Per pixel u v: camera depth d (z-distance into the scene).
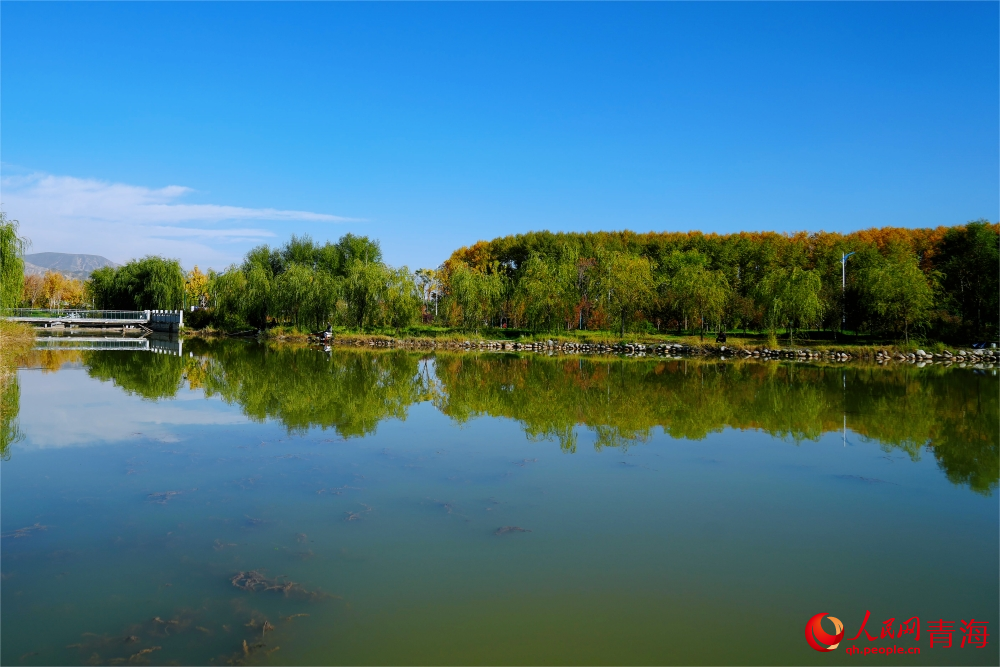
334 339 45.28
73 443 12.16
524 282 47.66
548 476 10.27
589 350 41.25
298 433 13.26
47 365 26.25
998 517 8.62
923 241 60.03
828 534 7.96
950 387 22.19
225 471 10.34
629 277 44.41
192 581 6.44
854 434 13.88
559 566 6.90
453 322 48.53
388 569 6.75
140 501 8.84
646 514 8.58
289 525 7.98
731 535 7.89
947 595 6.40
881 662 5.21
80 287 97.44
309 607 5.95
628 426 14.52
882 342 41.31
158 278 64.94
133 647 5.26
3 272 30.94
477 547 7.38
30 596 6.12
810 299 39.00
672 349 39.50
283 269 63.47
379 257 68.00
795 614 5.99
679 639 5.50
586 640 5.45
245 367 26.81
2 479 9.82
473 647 5.32
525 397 18.91
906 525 8.30
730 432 13.97
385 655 5.18
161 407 16.23
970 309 42.19
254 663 5.05
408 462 11.01
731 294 45.56
